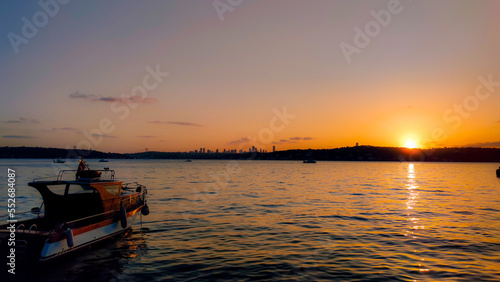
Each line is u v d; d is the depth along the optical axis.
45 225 15.77
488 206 31.77
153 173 99.06
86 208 16.66
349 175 98.75
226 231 19.92
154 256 14.78
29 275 12.65
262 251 15.59
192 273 12.62
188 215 25.62
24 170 100.69
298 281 11.77
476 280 11.90
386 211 28.20
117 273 12.69
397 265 13.56
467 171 139.25
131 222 19.53
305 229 20.56
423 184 63.03
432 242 17.39
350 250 15.81
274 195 41.00
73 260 14.24
